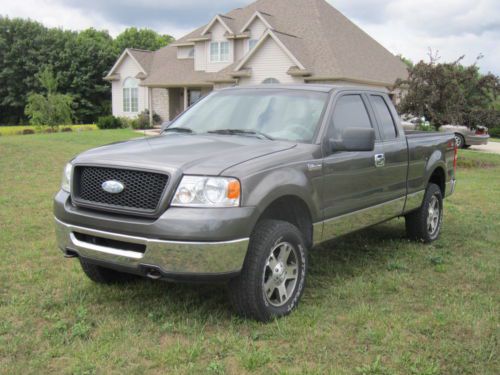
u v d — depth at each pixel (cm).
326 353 363
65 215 418
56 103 3186
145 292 476
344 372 337
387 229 745
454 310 438
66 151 1580
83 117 5203
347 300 464
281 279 425
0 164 1300
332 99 508
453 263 586
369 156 523
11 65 5262
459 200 992
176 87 3312
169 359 349
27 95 5072
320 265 569
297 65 2430
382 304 454
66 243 423
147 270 383
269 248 402
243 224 377
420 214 655
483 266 568
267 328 401
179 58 3431
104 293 471
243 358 350
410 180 610
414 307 452
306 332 395
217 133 502
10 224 717
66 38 5306
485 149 2269
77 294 466
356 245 657
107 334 387
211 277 373
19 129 3550
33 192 966
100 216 395
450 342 382
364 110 552
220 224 368
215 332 395
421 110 1725
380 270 555
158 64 3497
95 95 5269
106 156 413
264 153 423
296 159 435
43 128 3145
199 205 371
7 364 343
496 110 1694
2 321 408
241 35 2950
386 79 2727
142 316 422
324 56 2522
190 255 367
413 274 544
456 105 1678
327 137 476
